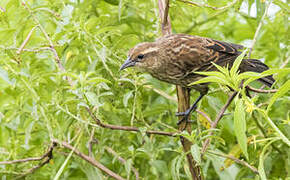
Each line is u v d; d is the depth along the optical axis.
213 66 10.03
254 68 9.16
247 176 9.73
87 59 9.89
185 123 8.66
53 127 8.52
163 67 10.00
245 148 5.84
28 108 9.05
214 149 8.96
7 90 9.41
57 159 9.34
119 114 9.28
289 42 10.27
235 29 12.24
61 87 8.00
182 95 8.73
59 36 8.62
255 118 9.16
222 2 10.03
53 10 9.45
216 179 11.00
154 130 8.82
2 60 8.52
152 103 10.73
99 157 8.95
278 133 6.25
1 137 9.57
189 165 8.07
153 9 10.91
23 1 8.84
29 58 9.60
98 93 8.33
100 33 9.14
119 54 9.37
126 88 8.84
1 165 8.94
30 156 9.02
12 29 8.57
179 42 10.01
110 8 11.34
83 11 9.88
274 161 9.23
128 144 9.59
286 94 9.02
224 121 9.23
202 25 12.62
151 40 11.11
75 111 7.97
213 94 9.62
